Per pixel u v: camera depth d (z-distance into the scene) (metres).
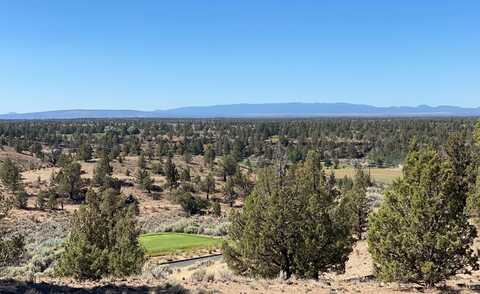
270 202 23.39
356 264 34.91
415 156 19.98
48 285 17.25
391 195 19.98
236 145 177.62
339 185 77.56
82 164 141.62
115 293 16.44
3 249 22.33
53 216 93.81
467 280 22.56
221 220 91.19
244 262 24.70
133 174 133.75
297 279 21.53
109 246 28.39
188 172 128.25
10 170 106.75
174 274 37.25
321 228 23.08
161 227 79.19
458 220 19.02
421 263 18.78
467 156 40.19
